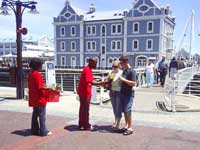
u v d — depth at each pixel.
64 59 65.56
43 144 5.65
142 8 55.81
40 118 6.16
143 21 55.94
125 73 6.36
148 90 14.30
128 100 6.38
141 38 56.31
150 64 16.47
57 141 5.85
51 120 7.71
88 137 6.14
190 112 8.92
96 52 61.81
